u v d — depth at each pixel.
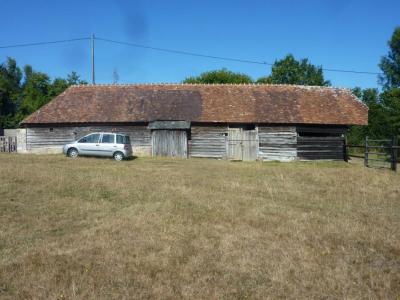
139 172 17.98
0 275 6.43
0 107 58.50
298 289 6.17
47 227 9.07
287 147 30.97
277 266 6.97
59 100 33.34
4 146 35.62
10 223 9.25
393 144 21.64
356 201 12.49
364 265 7.16
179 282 6.33
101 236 8.41
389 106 41.31
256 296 5.93
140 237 8.34
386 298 5.92
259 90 34.19
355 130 44.41
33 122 31.30
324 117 31.48
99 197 12.21
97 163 21.70
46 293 5.89
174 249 7.68
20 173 15.03
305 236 8.61
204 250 7.70
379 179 16.73
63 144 31.53
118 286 6.15
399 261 7.35
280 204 11.85
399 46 47.53
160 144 31.22
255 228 9.25
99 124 31.41
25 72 71.25
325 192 13.97
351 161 31.33
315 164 27.61
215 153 31.09
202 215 10.23
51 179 14.21
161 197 12.34
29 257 7.17
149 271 6.70
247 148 31.09
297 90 34.62
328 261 7.29
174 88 34.28
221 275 6.63
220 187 14.45
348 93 35.03
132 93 33.72
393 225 9.66
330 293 6.07
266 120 30.67
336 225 9.51
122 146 26.34
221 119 30.67
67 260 7.07
